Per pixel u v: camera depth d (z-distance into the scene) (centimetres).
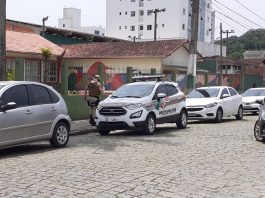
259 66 5609
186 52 3706
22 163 905
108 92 2041
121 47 3638
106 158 970
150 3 10488
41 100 1104
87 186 701
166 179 758
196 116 1925
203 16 10375
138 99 1458
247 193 673
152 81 1627
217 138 1355
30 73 2547
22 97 1049
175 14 10194
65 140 1173
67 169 837
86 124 1719
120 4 10975
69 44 4147
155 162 921
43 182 726
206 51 7162
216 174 809
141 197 639
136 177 770
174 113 1622
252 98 2459
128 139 1338
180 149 1115
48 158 970
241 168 870
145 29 10644
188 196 649
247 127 1727
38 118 1075
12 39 2602
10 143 997
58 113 1146
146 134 1460
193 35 2405
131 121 1420
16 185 704
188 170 840
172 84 1670
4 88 1014
